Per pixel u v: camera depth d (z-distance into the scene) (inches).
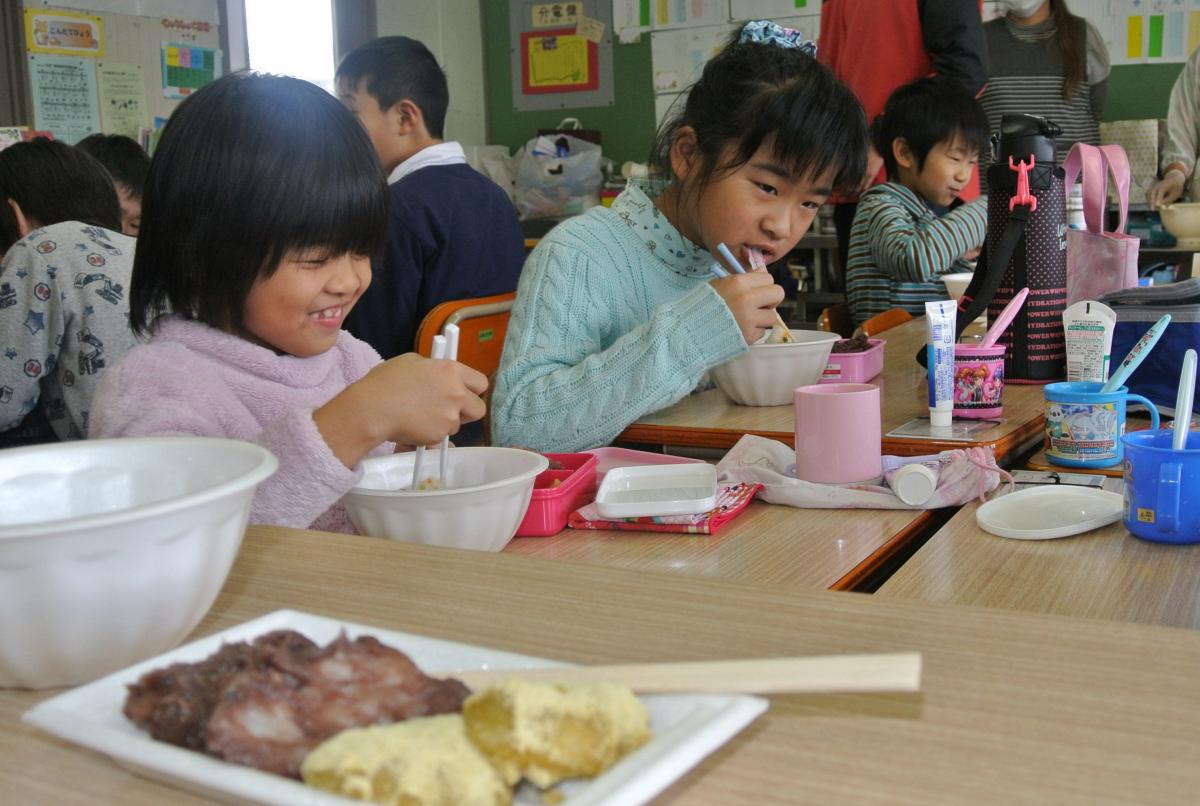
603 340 61.2
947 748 16.1
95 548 17.9
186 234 40.3
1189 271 136.9
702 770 15.7
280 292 41.1
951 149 104.2
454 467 39.7
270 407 43.9
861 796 14.9
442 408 36.4
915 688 16.1
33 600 17.9
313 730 14.9
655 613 22.1
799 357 57.6
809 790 15.1
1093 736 16.3
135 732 16.0
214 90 40.4
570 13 209.3
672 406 60.0
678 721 16.1
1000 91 157.2
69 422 79.0
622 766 14.5
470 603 23.0
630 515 39.5
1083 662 19.1
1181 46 161.9
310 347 43.6
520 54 215.8
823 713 17.4
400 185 92.7
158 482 22.9
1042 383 62.1
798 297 164.2
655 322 53.7
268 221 39.4
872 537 37.9
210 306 42.2
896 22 127.3
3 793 15.7
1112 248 63.9
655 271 62.6
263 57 189.0
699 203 59.9
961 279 87.1
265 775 14.0
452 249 92.5
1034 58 156.5
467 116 217.5
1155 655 19.3
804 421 43.8
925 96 104.7
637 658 19.9
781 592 23.2
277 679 15.6
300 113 39.9
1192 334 51.8
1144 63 164.6
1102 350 54.1
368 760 13.8
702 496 40.8
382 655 16.6
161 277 42.0
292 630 18.2
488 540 35.8
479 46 218.2
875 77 129.3
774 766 15.8
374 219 41.7
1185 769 15.3
